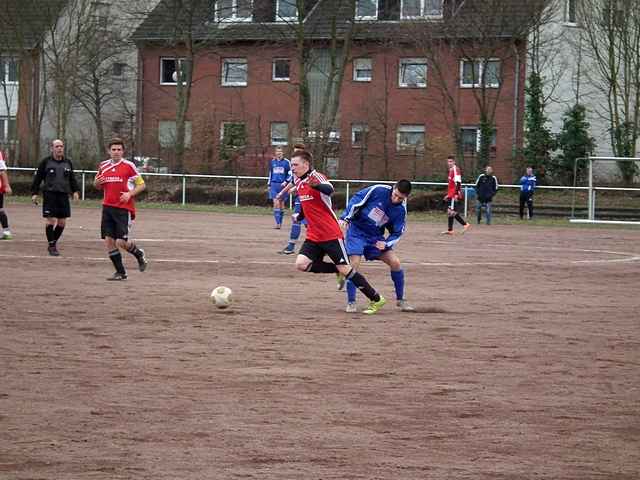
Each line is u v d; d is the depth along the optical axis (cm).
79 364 1536
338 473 998
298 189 2173
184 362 1564
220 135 8319
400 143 8381
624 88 8106
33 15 8769
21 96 8825
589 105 8569
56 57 8394
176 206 7044
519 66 8269
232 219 5941
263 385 1402
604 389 1422
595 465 1047
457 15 7669
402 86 8606
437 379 1467
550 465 1041
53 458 1038
